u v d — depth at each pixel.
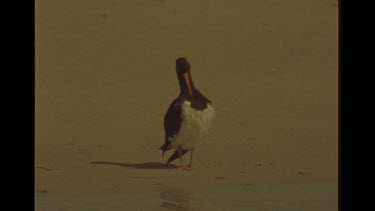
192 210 11.47
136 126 17.41
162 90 20.83
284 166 14.30
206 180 13.34
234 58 23.92
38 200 12.05
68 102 19.48
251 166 14.34
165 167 14.27
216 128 17.12
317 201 12.07
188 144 13.99
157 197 12.23
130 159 14.84
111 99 19.83
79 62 23.53
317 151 15.38
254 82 21.58
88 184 13.05
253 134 16.70
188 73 13.84
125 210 11.46
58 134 16.56
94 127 17.25
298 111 18.73
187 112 13.60
